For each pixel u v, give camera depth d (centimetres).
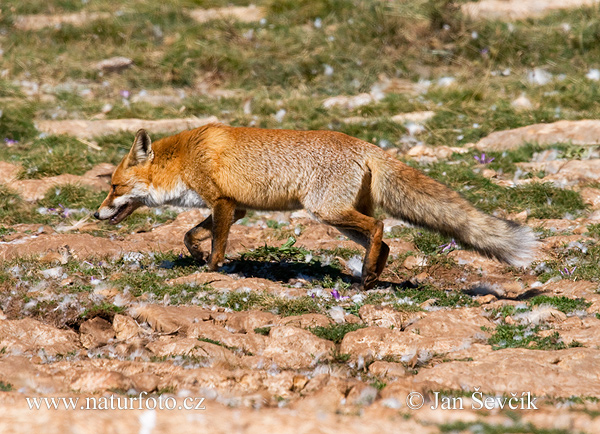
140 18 2964
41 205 1550
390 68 2581
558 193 1537
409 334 891
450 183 1630
